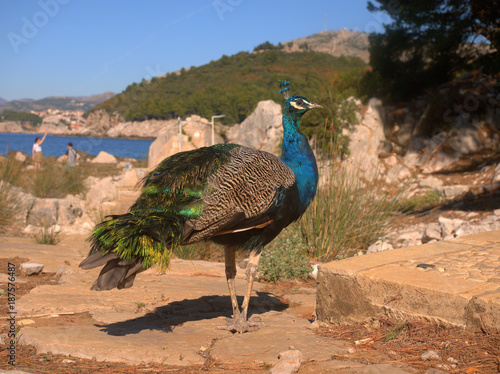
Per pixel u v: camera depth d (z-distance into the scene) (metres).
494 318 3.19
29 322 4.17
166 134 24.66
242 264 7.74
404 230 10.85
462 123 17.59
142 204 3.84
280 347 3.60
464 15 17.78
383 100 20.80
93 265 3.33
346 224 8.41
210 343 3.80
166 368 3.27
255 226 4.02
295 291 6.07
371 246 8.59
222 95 48.44
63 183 16.64
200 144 24.61
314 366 3.09
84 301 4.85
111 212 12.48
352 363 3.12
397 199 10.41
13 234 10.64
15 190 12.05
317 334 3.99
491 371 2.82
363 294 3.96
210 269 6.99
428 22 18.27
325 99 17.00
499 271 3.98
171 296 5.29
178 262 7.41
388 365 3.03
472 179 14.61
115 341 3.71
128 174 19.56
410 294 3.66
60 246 8.78
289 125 4.60
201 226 3.77
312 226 8.36
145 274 6.57
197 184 3.82
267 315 4.83
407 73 19.97
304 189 4.47
